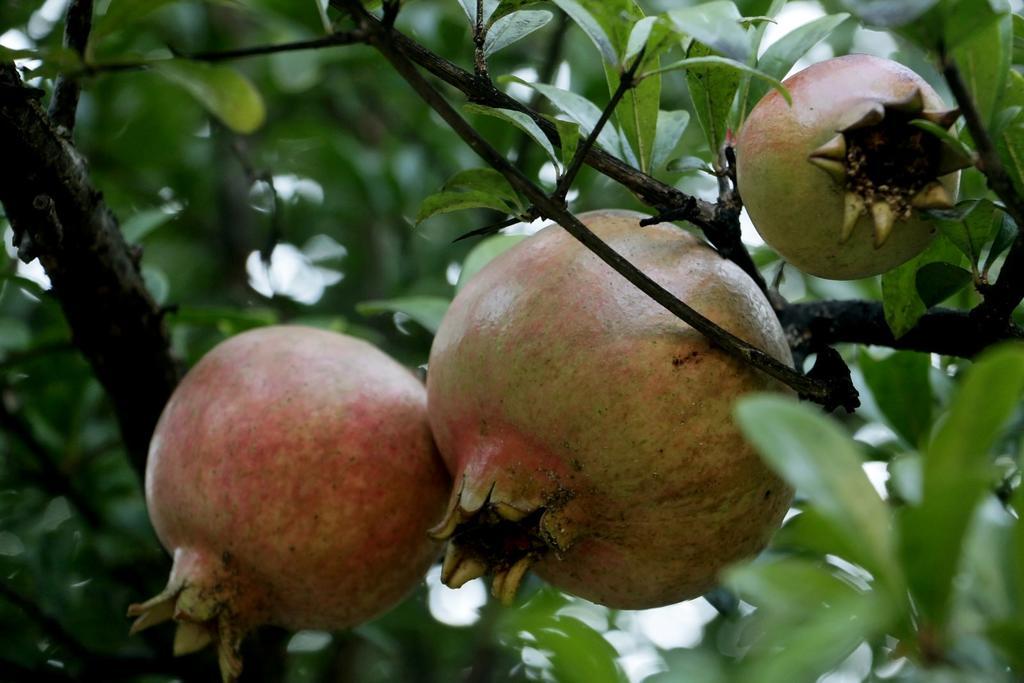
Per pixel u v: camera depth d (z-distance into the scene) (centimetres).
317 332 615
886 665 486
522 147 908
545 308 477
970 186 723
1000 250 498
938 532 282
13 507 860
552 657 402
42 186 562
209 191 1123
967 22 396
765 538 514
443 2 991
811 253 466
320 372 580
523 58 998
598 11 457
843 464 295
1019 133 464
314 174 1104
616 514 491
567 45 988
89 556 864
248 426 561
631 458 470
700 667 339
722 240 519
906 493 358
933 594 289
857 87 448
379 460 566
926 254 526
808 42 545
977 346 518
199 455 565
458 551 532
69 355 841
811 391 463
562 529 488
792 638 281
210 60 439
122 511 852
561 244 498
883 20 376
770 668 277
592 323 469
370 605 593
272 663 766
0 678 730
